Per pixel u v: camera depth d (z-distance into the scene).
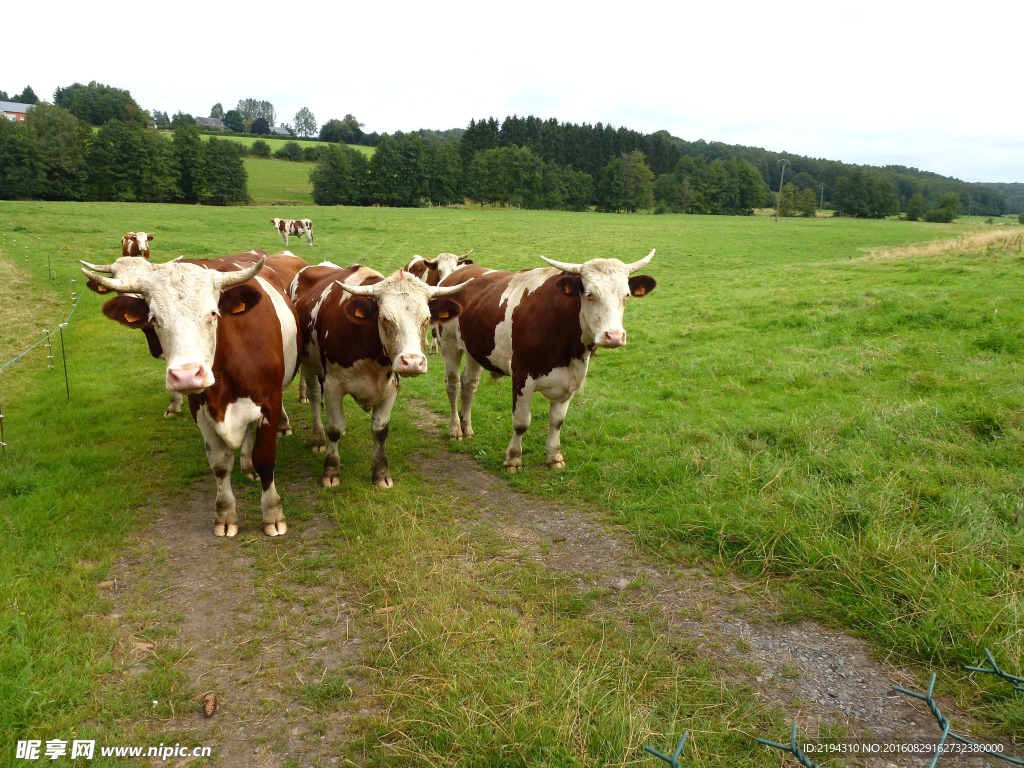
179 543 5.42
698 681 3.71
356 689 3.72
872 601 4.25
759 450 6.79
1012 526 4.90
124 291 4.70
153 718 3.49
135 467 6.93
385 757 3.19
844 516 5.21
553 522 5.84
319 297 6.96
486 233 43.50
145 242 18.42
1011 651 3.58
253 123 176.75
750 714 3.47
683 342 12.59
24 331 13.55
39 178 65.06
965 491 5.38
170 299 4.55
